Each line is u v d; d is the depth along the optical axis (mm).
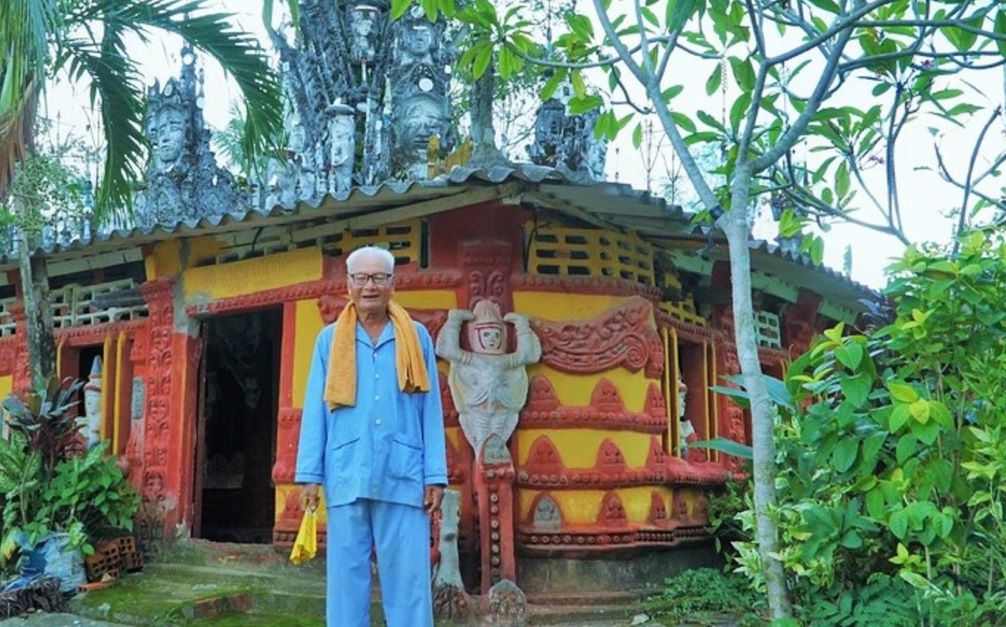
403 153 10938
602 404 6926
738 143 4633
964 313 3807
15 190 8594
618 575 6875
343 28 13234
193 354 8219
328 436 4016
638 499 7062
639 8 4414
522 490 6754
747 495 5422
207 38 10016
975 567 3818
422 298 6961
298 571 7102
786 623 3709
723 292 8750
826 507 3918
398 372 3996
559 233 7148
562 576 6758
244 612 6637
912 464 3682
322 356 4098
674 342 8094
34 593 6930
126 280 8953
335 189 11109
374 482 3883
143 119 10250
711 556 7875
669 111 4391
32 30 7082
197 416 8211
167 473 8047
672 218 6887
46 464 7750
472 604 6137
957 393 3879
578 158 10680
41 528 7363
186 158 13023
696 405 8609
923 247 4109
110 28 9695
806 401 4824
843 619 3834
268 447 11633
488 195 6406
